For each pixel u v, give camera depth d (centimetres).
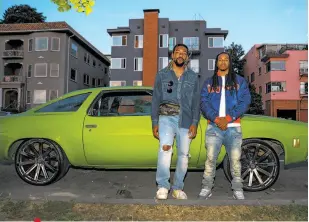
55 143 512
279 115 4484
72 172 634
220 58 436
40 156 519
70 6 383
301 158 505
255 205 393
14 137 515
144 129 491
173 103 425
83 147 501
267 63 4581
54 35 3559
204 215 365
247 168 495
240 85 438
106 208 386
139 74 3856
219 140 435
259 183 495
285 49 4497
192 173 630
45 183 520
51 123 511
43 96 3559
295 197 479
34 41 3597
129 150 491
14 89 3669
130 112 512
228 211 376
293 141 498
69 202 401
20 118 526
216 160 463
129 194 506
